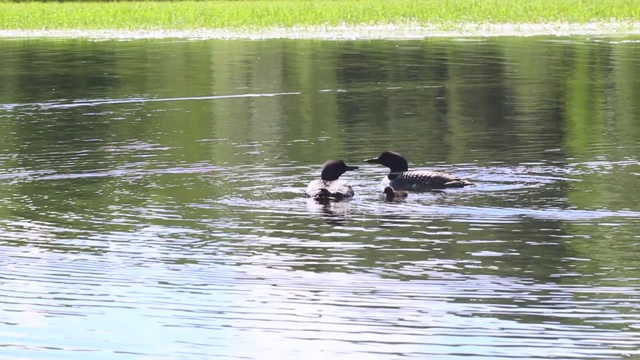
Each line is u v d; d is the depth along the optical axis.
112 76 36.44
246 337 10.91
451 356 10.31
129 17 61.16
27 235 14.62
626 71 35.31
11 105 29.88
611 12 58.19
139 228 14.89
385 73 36.06
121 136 23.69
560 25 54.97
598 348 10.43
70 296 12.12
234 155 20.80
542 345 10.51
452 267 12.88
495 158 19.94
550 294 11.88
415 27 55.03
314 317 11.34
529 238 13.98
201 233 14.56
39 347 10.81
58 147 22.16
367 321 11.21
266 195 16.91
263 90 32.25
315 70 37.06
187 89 32.91
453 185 17.03
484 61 38.91
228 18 59.47
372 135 23.28
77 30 57.69
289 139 22.92
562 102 28.53
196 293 12.13
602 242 13.76
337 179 17.83
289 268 12.95
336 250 13.65
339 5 65.31
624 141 21.77
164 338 10.96
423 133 23.52
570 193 16.52
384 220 15.06
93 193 17.30
